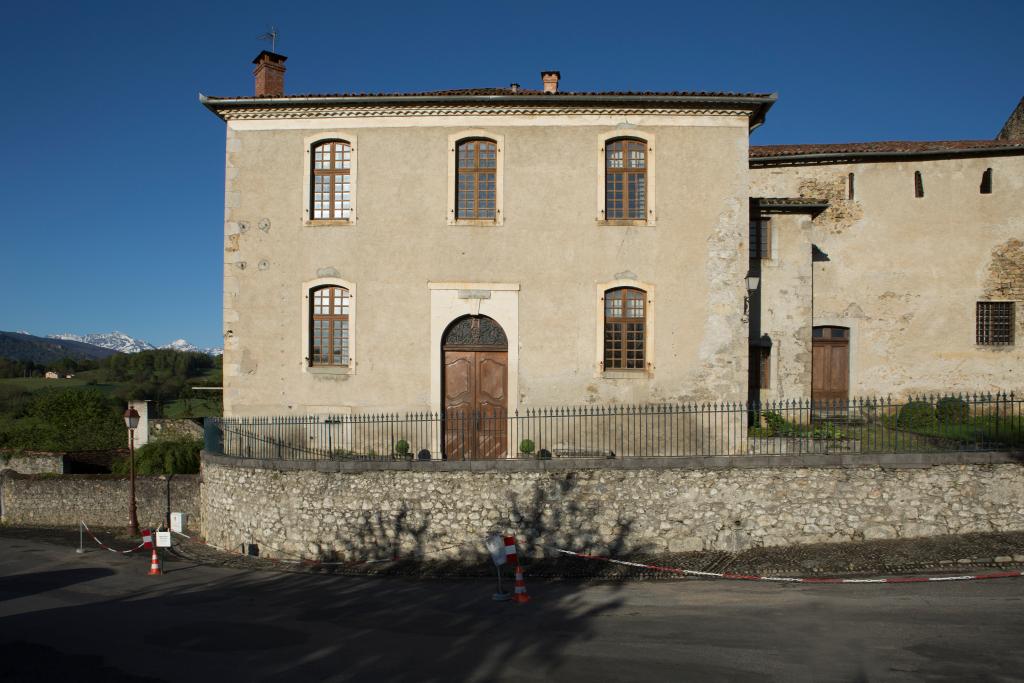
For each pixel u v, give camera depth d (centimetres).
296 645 968
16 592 1412
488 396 1781
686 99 1711
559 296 1756
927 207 2250
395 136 1794
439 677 833
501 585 1234
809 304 2012
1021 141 2352
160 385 5625
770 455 1389
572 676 829
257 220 1814
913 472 1362
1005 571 1201
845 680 807
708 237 1741
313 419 1689
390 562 1444
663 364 1731
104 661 922
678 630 997
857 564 1266
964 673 820
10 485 2375
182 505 2219
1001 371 2214
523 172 1767
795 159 2252
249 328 1805
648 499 1404
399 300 1783
